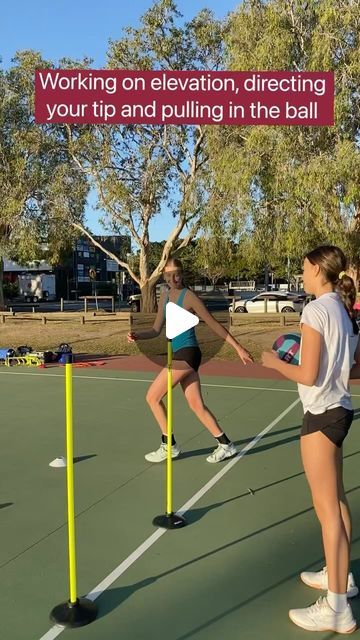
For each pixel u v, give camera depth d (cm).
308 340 273
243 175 1527
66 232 2772
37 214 2677
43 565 362
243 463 569
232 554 373
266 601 317
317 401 279
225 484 508
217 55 2359
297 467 554
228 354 1500
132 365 1327
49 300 6644
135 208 2555
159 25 2319
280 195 1545
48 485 511
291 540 393
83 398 915
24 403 877
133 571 352
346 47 1384
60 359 1341
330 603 289
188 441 651
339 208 1472
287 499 470
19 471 550
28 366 1311
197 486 504
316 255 291
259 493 484
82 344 1772
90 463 573
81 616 298
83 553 377
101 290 7100
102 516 439
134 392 966
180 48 2364
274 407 837
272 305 3188
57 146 2566
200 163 2333
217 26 2317
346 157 1326
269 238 1655
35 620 301
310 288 299
